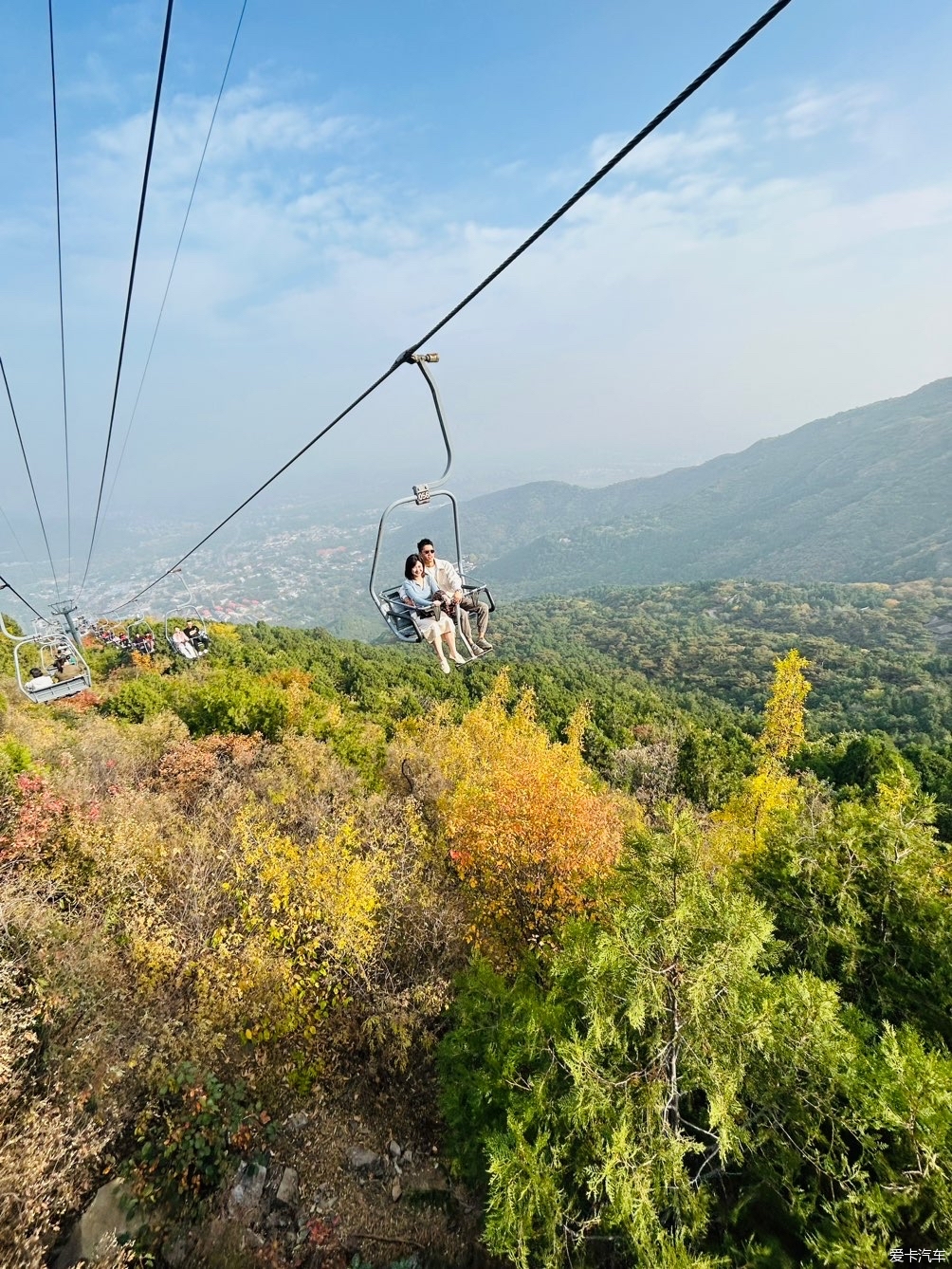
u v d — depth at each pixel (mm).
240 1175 8508
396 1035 10758
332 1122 9820
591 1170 6199
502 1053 8188
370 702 50656
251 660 58406
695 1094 7879
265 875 12547
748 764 42375
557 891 14984
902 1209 5922
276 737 30609
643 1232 5836
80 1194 7473
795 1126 6742
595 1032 6773
